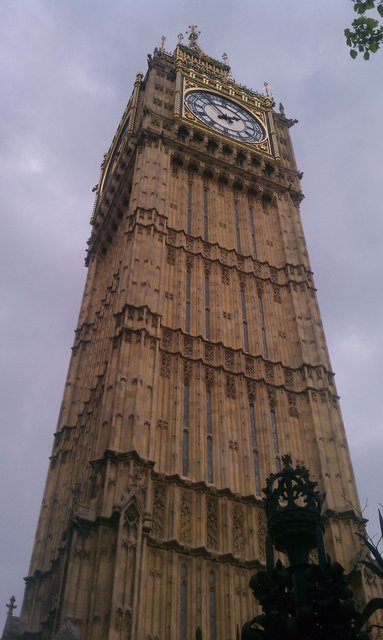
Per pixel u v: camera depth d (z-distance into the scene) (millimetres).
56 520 35156
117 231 49750
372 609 8344
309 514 8766
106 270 49188
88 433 36031
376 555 10836
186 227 41812
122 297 34906
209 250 41156
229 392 33594
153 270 36531
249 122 54469
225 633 23953
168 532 25969
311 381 35594
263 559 27000
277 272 43000
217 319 36656
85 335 45781
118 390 29469
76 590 22531
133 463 26438
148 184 42688
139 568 22969
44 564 33344
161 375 32219
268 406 33844
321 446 32156
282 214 47188
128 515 24141
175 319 35312
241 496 28797
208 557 25891
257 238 44781
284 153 54594
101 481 25984
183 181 45375
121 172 50844
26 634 30516
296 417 34188
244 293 40000
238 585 25703
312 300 41094
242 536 27500
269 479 9641
